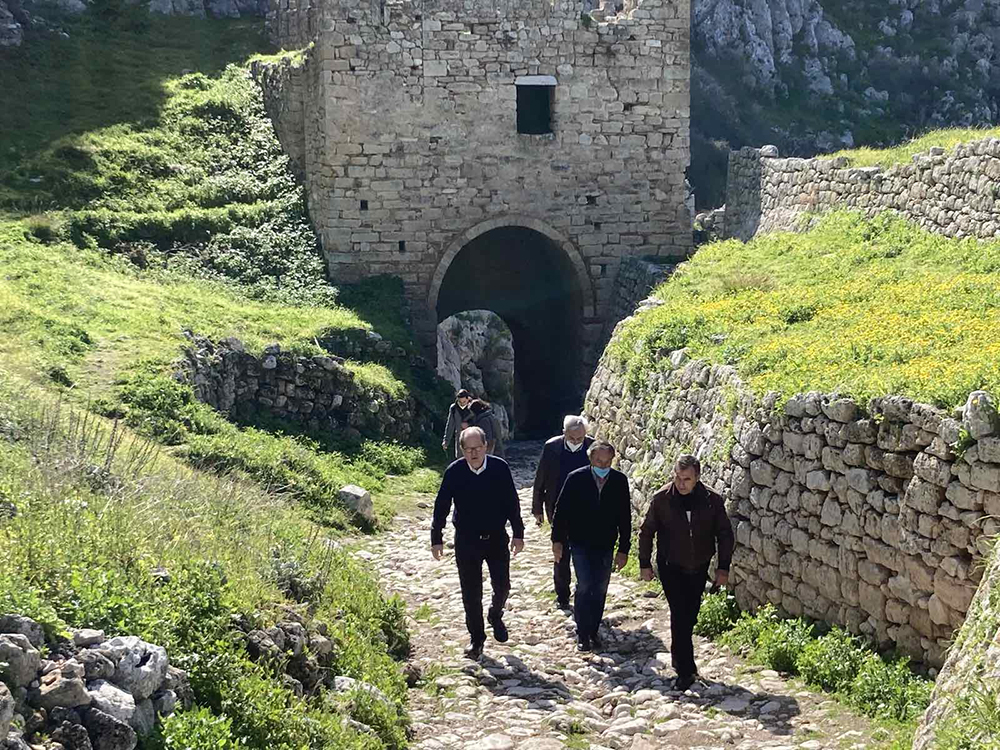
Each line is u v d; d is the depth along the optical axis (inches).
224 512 414.6
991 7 2210.9
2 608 226.1
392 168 996.6
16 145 1024.9
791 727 313.4
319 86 994.1
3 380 530.3
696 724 318.3
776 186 936.9
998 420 305.3
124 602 256.7
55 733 207.5
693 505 353.7
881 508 342.0
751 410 420.2
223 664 268.1
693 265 804.6
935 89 2101.4
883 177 743.1
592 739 318.0
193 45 1228.5
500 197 1020.5
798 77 2065.7
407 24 985.5
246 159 1072.8
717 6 2059.5
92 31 1213.1
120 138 1055.6
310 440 748.6
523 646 410.9
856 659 339.3
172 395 649.0
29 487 331.6
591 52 1023.0
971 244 606.5
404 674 368.5
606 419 626.5
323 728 278.7
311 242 1013.8
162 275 920.9
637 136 1039.6
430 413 855.1
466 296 1171.3
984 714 223.8
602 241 1045.2
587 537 401.1
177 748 228.5
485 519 392.5
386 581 509.0
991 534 300.7
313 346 794.2
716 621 409.4
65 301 748.6
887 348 414.3
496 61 1005.8
